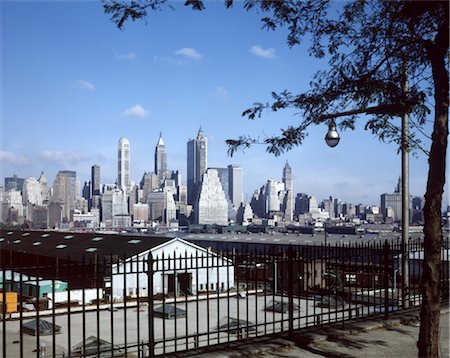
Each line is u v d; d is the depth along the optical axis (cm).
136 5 863
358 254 1219
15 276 3984
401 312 1273
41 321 3012
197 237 14925
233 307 3372
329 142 1103
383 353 917
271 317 2809
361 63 1030
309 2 973
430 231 795
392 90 1006
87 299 4122
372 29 997
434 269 793
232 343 969
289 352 930
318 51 1036
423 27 970
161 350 2203
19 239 8112
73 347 2511
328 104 1033
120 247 6156
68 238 7506
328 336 1027
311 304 2442
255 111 1038
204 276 4053
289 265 1060
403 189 1494
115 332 3083
